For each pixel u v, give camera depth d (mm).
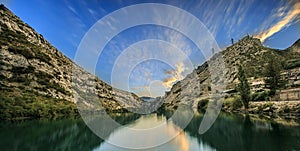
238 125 27406
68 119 46625
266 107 41625
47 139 22344
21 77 73625
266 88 58875
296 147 15055
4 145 19234
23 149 17891
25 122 39031
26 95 64000
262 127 24625
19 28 102625
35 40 107250
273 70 53375
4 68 71000
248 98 45625
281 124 26125
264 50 115812
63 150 17125
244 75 50281
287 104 37750
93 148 16594
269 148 15180
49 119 46375
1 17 95750
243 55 118812
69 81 97750
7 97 54750
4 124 34625
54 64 97875
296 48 108875
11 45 82875
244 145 16328
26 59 82562
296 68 60312
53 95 76312
